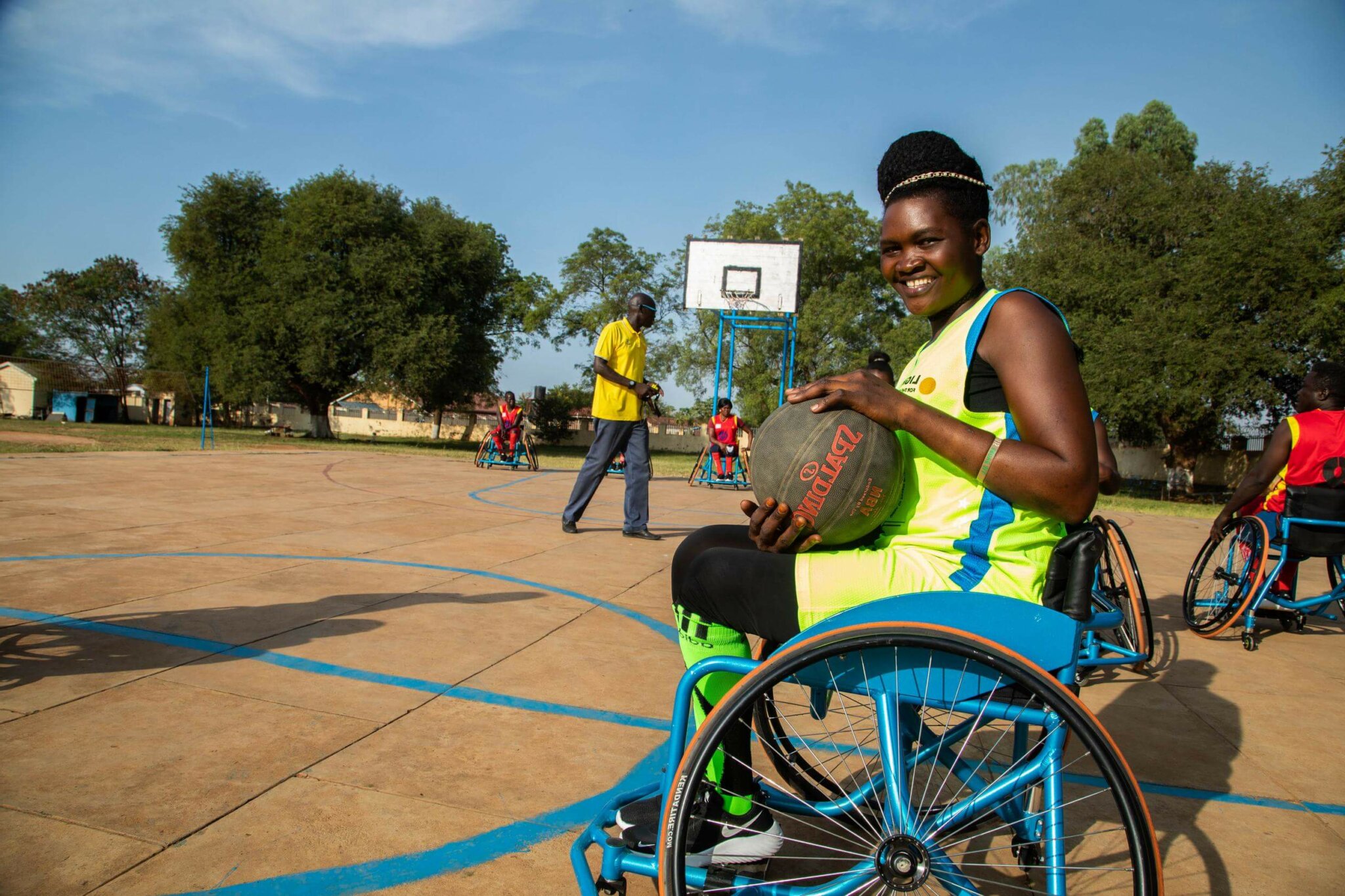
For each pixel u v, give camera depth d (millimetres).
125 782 2256
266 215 35562
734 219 42781
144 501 7562
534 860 2004
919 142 1745
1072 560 1604
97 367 37156
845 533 1661
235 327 32000
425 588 4680
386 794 2283
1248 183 23062
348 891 1831
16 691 2832
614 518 8375
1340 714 3541
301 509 7676
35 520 6215
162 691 2918
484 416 42938
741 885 1693
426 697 3031
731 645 1784
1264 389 20984
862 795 1844
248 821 2096
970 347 1636
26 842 1938
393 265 31719
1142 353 22109
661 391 7004
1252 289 21266
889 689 1572
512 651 3648
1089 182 26938
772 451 1665
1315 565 8109
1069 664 1521
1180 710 3523
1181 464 25141
